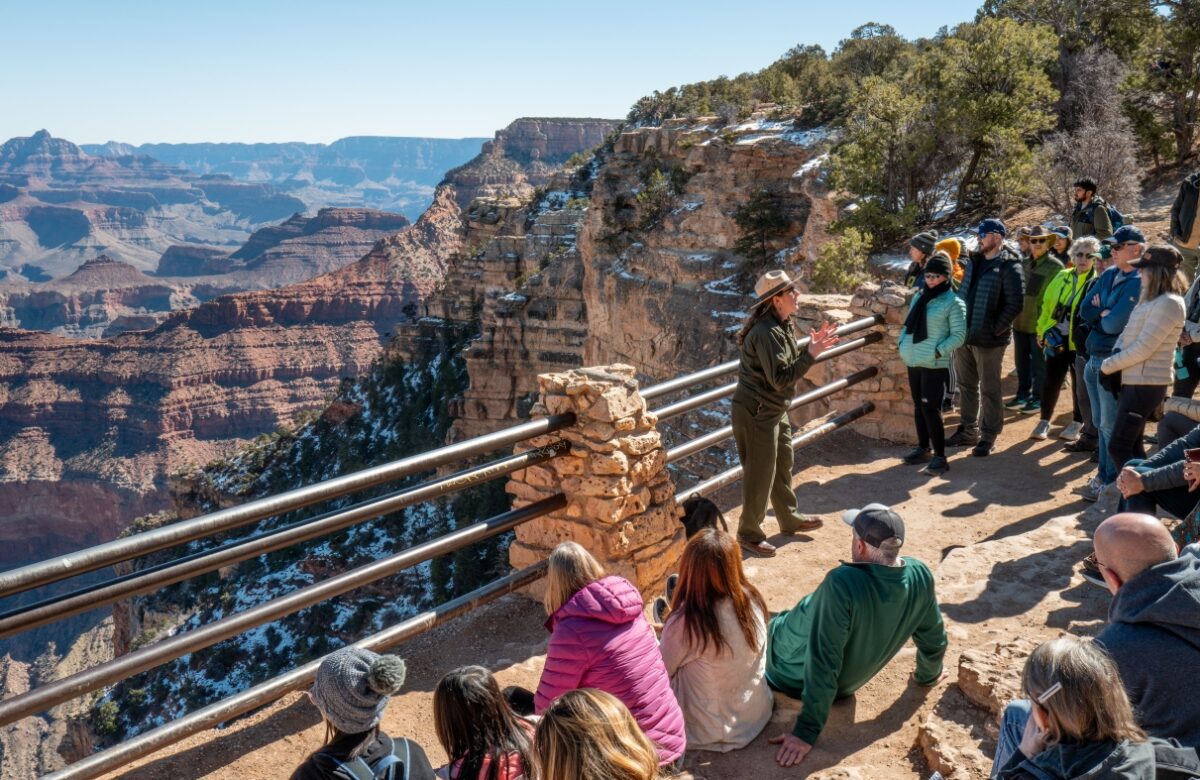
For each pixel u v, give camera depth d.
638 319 53.69
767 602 6.84
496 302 75.94
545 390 6.62
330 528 5.22
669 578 6.11
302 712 5.56
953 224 30.89
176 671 56.75
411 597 56.72
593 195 60.97
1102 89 31.20
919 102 32.97
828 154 41.16
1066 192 26.05
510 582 6.40
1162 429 6.81
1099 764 3.15
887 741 5.21
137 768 5.04
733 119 58.03
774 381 7.13
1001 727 4.04
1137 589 3.82
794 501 8.06
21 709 4.27
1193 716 3.66
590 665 4.50
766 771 4.94
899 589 5.07
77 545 192.12
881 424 10.77
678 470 34.97
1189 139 29.77
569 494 6.52
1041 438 10.41
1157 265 7.00
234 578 65.94
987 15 40.31
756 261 48.25
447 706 3.84
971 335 9.70
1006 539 7.47
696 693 5.09
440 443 82.69
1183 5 30.62
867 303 10.83
